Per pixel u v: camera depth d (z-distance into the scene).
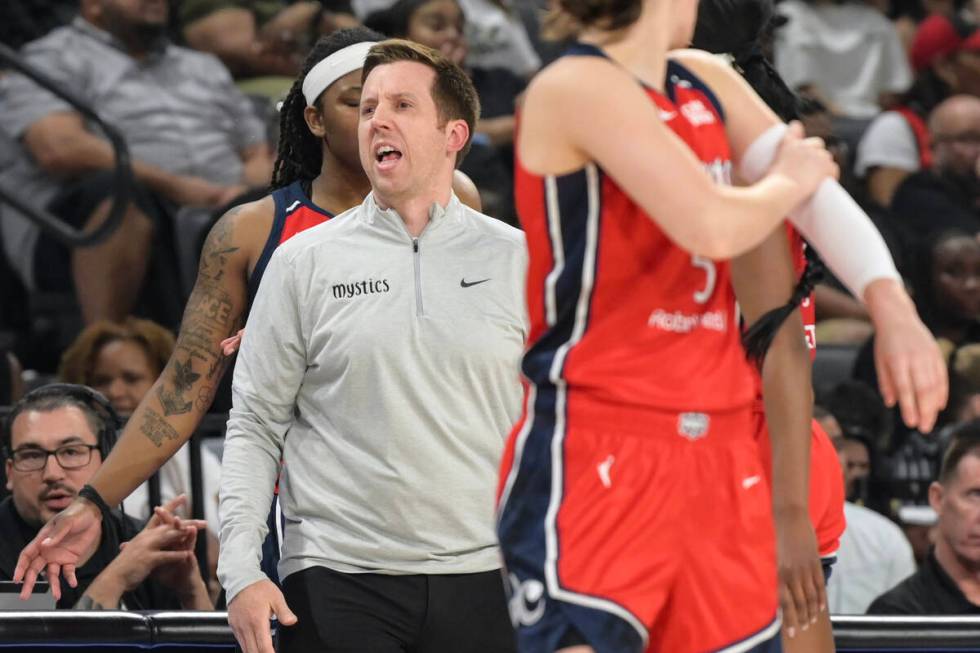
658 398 7.18
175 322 22.42
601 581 7.09
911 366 6.89
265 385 10.23
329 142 11.31
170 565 12.47
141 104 22.95
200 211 22.16
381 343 9.95
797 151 7.31
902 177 26.78
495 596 10.09
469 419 10.05
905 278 24.03
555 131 7.14
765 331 7.73
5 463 13.98
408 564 9.94
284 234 11.15
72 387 13.27
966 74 29.61
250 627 9.62
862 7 30.64
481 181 20.56
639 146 6.93
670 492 7.18
